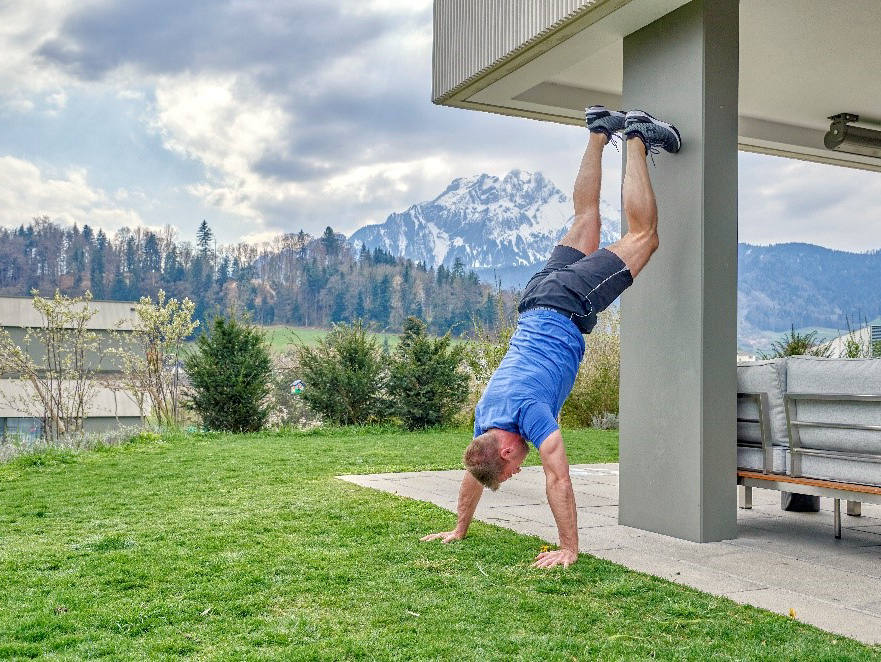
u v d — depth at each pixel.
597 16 5.14
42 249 85.38
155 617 3.16
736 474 4.93
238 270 82.38
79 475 7.39
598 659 2.76
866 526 5.38
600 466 8.67
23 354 13.55
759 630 3.07
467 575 3.76
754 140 8.73
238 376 13.27
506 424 4.15
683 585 3.69
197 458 8.77
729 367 4.88
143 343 14.48
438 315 77.62
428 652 2.78
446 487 6.54
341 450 9.77
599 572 3.86
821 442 4.61
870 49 6.61
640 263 4.71
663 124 4.87
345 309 81.56
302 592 3.49
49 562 3.99
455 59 6.78
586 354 14.41
